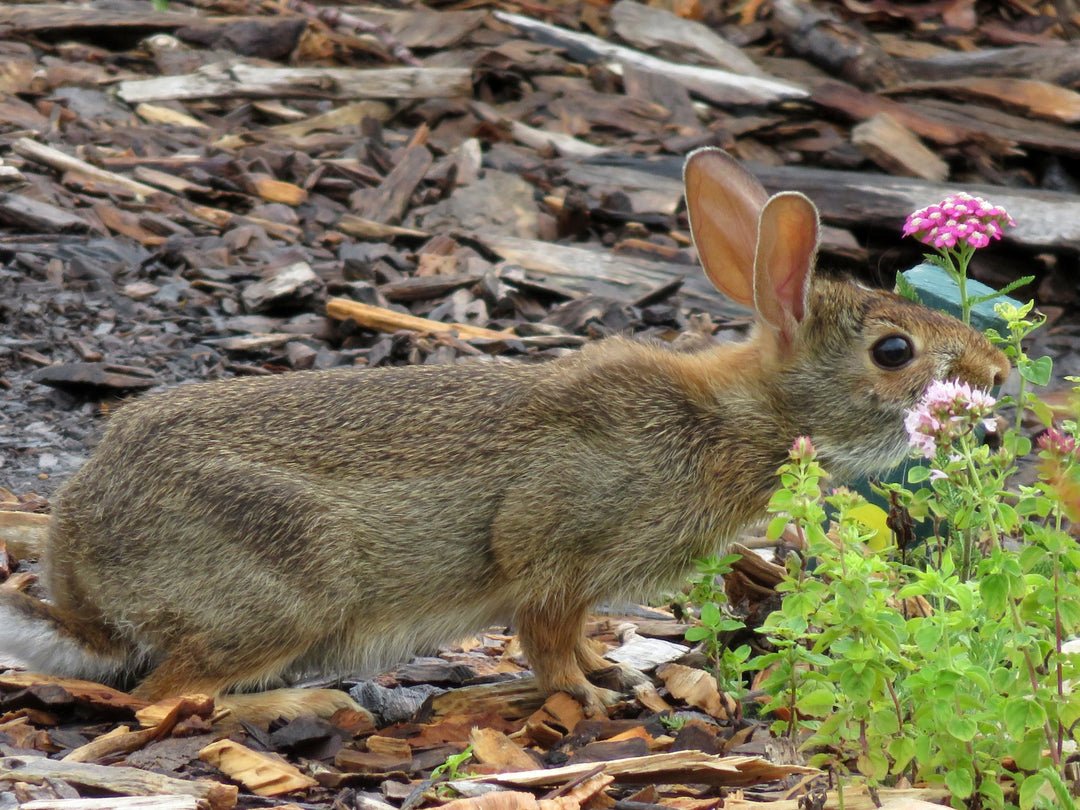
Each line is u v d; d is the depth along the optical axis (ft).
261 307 50.85
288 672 30.17
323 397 28.96
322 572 27.61
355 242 57.00
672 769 23.44
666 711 28.84
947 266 30.45
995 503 22.11
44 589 32.35
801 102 69.62
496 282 52.80
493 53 72.90
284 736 26.55
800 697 25.27
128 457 27.91
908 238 59.31
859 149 66.13
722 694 28.60
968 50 78.23
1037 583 21.72
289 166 61.05
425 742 27.45
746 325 52.21
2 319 49.26
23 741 25.73
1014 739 21.80
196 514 27.22
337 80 67.31
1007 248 57.52
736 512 29.81
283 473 27.81
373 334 49.57
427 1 80.18
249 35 71.67
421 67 72.43
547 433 28.89
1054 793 22.25
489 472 28.60
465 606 29.35
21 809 21.63
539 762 25.61
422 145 63.82
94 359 47.01
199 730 26.45
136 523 27.37
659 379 29.71
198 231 56.03
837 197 59.82
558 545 28.73
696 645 33.30
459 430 28.81
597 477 28.66
